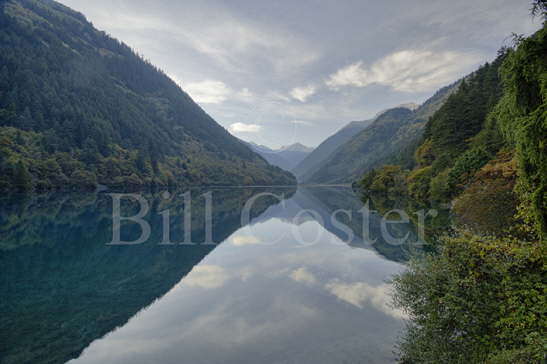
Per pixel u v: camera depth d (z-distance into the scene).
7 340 8.09
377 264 14.99
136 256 17.91
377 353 6.73
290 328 8.32
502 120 5.83
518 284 4.29
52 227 28.14
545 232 5.08
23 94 106.19
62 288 12.45
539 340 3.52
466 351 4.66
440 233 19.53
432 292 5.30
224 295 11.19
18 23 163.62
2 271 14.94
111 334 8.35
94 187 84.25
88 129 110.75
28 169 66.69
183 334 8.23
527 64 5.09
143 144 144.75
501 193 11.62
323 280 12.62
